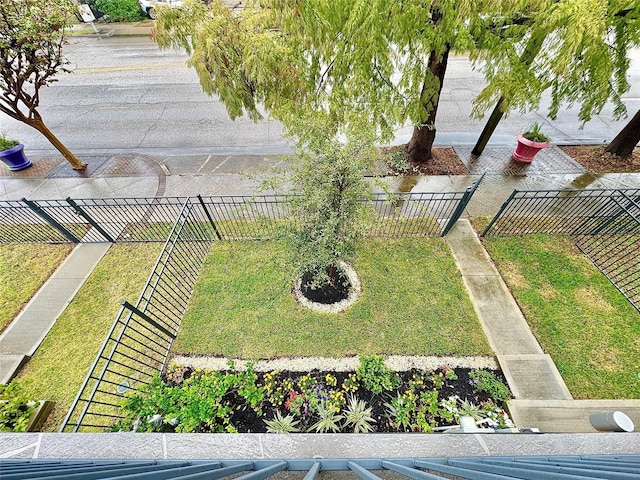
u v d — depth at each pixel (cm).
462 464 213
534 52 550
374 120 559
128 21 1781
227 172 815
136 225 664
